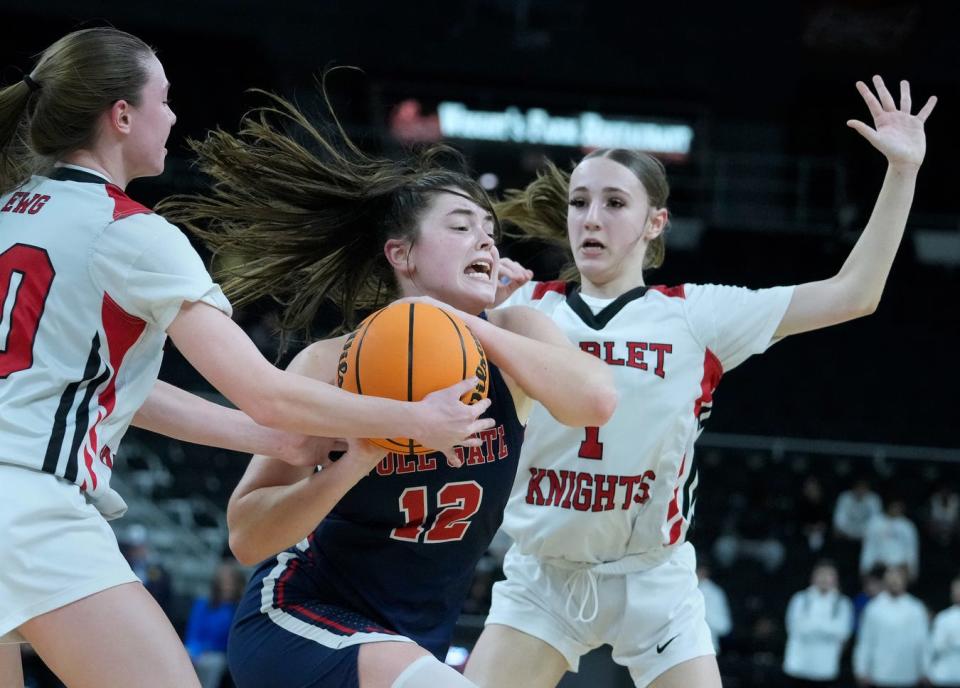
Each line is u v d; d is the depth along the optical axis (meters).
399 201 3.42
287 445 3.14
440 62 22.02
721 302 4.15
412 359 2.83
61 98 3.04
